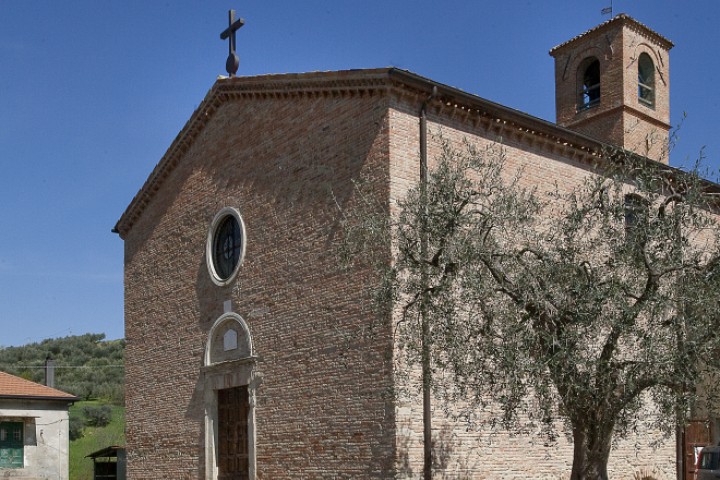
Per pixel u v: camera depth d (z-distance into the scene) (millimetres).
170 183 24969
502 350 13109
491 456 17719
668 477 21641
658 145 28359
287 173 20172
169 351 23781
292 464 18688
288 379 19172
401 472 16266
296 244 19516
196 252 23203
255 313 20531
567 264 13648
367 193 17672
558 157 20781
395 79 17484
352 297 17703
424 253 14031
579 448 13344
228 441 21281
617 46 28391
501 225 14500
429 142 18109
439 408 17047
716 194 14695
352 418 17344
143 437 24422
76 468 42844
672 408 13539
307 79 19578
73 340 88812
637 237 13516
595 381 13094
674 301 13383
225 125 22781
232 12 23328
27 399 34938
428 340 14008
